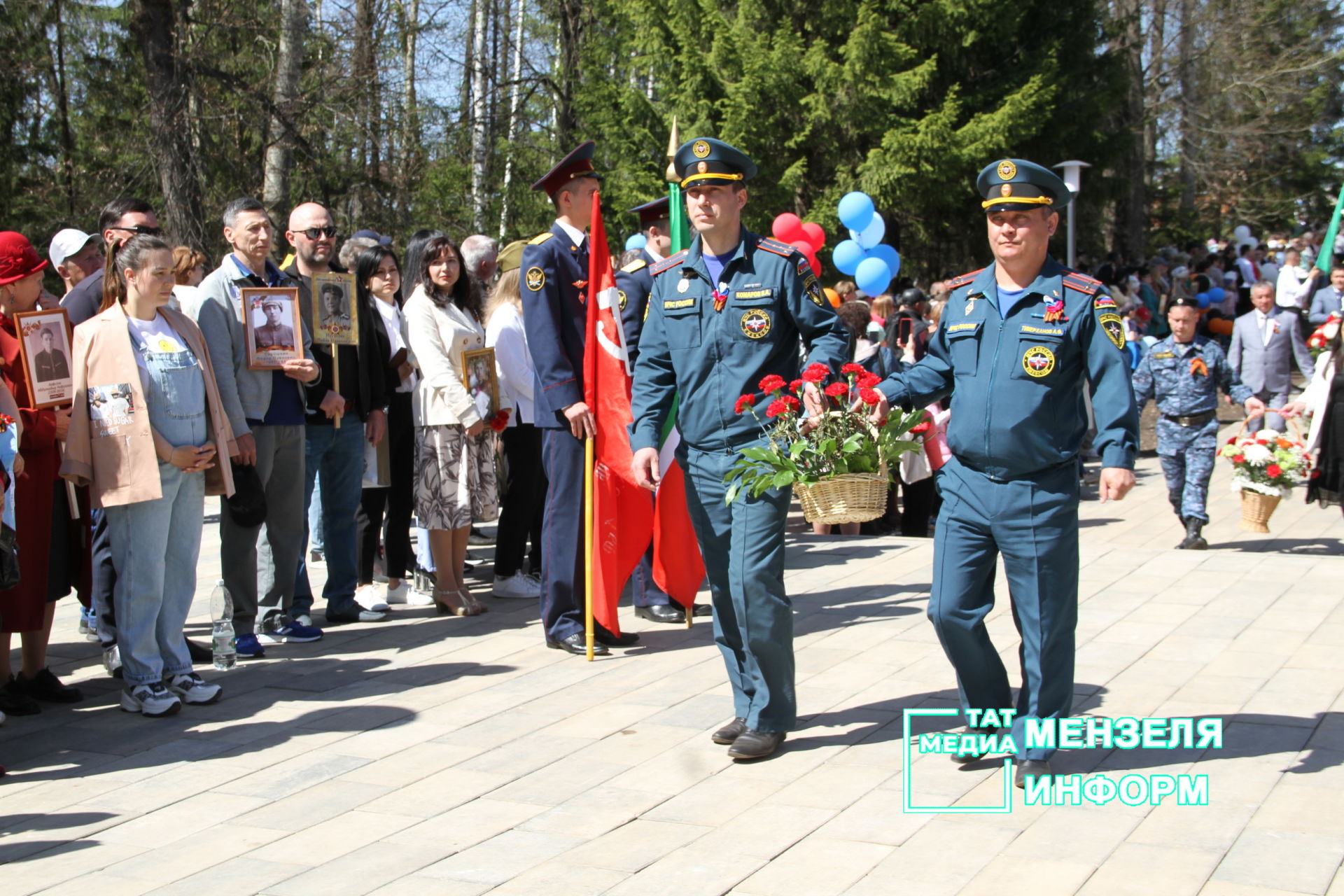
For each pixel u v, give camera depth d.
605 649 6.14
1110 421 3.94
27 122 21.30
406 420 7.31
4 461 4.63
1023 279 4.09
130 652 5.30
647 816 4.00
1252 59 37.09
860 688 5.26
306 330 6.43
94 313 6.11
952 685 5.25
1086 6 23.42
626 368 5.85
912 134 21.12
